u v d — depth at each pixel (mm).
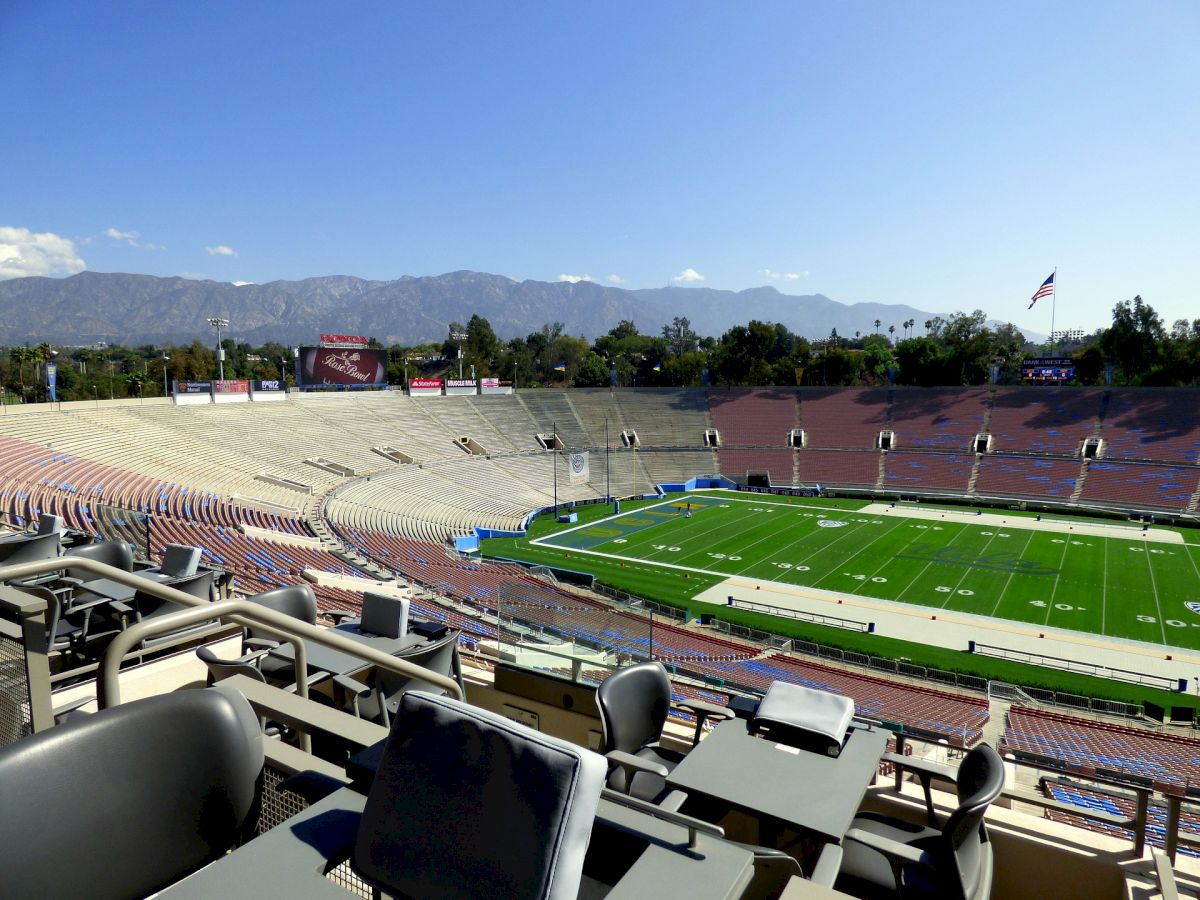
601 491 59562
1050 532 45969
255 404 51719
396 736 2324
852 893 3740
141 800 2334
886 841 3436
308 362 53469
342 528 37875
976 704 21578
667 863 2316
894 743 6285
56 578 7160
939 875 3295
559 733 6180
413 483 51375
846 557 40625
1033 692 23766
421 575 30250
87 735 2266
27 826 2092
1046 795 8266
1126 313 70188
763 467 65062
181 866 2418
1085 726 20047
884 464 62656
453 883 2037
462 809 2098
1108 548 41562
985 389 67938
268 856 2221
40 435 36000
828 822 3273
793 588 35219
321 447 51125
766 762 3789
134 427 42062
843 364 84000
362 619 6438
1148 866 4078
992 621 30531
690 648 24375
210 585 8039
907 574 37281
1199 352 65812
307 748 3621
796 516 51906
